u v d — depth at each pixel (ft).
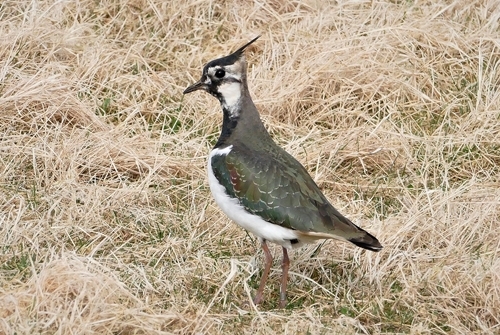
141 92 49.49
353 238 34.99
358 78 50.08
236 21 54.70
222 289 37.01
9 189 42.52
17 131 45.91
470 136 46.83
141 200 42.78
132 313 34.06
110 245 39.93
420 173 45.24
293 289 38.06
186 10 54.54
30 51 50.34
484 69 51.67
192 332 34.17
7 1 53.52
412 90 49.88
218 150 37.22
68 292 34.88
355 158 46.19
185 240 40.11
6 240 39.06
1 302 34.09
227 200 36.58
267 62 51.65
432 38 52.54
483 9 54.95
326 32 53.47
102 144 44.86
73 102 47.06
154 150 45.57
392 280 38.29
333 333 34.35
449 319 35.65
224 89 37.27
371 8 54.60
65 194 42.32
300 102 49.19
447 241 39.73
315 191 36.24
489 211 40.98
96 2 55.21
